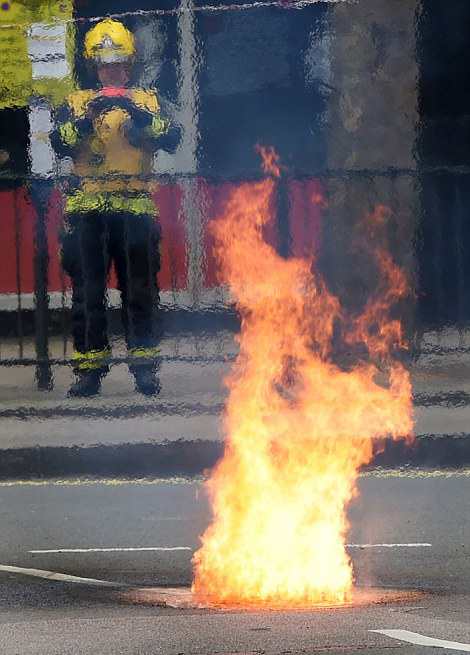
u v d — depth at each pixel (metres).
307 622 13.60
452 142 34.31
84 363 29.59
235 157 35.59
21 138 32.25
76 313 29.84
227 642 12.75
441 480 24.62
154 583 16.64
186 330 32.53
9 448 25.67
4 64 32.12
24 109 32.22
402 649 12.36
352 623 13.55
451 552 18.56
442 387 28.94
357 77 34.75
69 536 20.33
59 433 26.45
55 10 32.41
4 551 19.22
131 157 30.58
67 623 13.95
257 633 13.09
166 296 32.56
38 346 30.83
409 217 32.06
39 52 32.22
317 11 34.88
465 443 25.67
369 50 34.59
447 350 30.97
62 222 30.39
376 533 20.03
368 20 34.56
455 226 31.19
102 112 30.48
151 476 25.45
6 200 34.03
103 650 12.59
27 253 33.78
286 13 34.78
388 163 34.47
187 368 31.64
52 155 32.22
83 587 16.41
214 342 32.38
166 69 35.38
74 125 30.41
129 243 30.27
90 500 23.47
